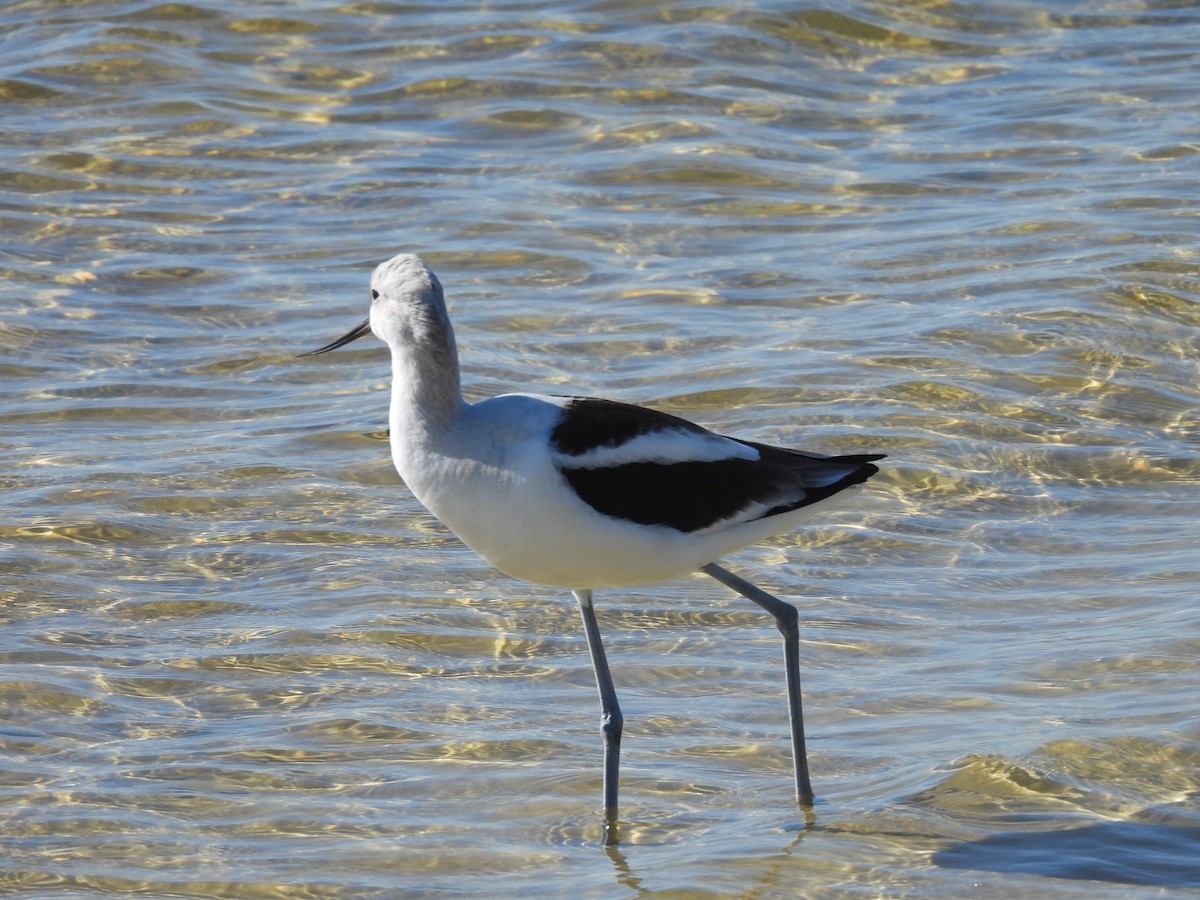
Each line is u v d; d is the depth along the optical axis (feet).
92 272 59.06
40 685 34.58
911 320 54.49
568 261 60.08
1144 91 76.33
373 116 73.15
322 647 36.55
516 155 69.72
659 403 49.11
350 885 27.50
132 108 72.79
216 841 28.94
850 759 31.76
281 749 32.32
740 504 29.14
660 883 27.43
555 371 51.47
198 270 59.52
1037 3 85.97
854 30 82.07
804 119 73.46
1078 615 37.52
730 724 33.40
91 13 81.56
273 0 83.97
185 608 38.24
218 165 68.44
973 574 40.04
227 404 50.11
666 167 68.18
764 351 52.47
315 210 64.64
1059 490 44.29
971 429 47.47
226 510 43.27
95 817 29.63
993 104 75.36
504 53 78.84
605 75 76.79
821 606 38.60
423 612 38.22
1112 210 63.26
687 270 59.26
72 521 42.27
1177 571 39.34
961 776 30.53
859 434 47.06
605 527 28.07
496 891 27.30
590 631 30.12
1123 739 31.37
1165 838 28.43
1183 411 48.73
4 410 49.21
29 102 73.15
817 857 28.14
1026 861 27.84
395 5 83.92
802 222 63.41
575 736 32.96
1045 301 55.36
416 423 28.53
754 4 83.25
